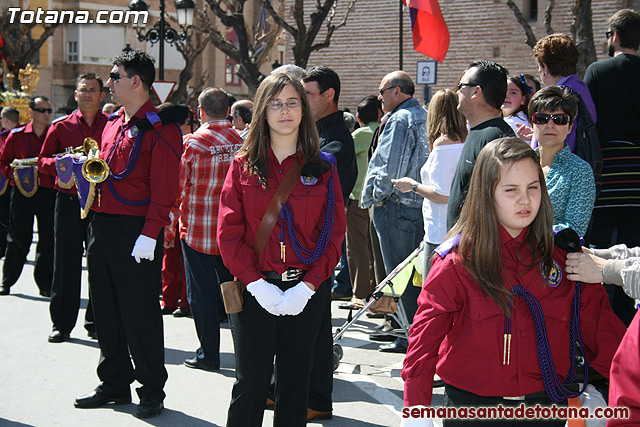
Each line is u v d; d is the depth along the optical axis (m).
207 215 5.70
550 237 2.77
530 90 6.37
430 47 11.02
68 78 40.59
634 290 2.64
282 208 3.49
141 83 4.78
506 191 2.69
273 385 4.82
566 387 2.80
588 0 12.73
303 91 3.53
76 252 6.48
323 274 3.51
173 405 5.00
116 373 4.95
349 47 22.20
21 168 8.04
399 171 5.93
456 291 2.76
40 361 5.93
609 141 5.21
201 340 5.82
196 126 10.77
